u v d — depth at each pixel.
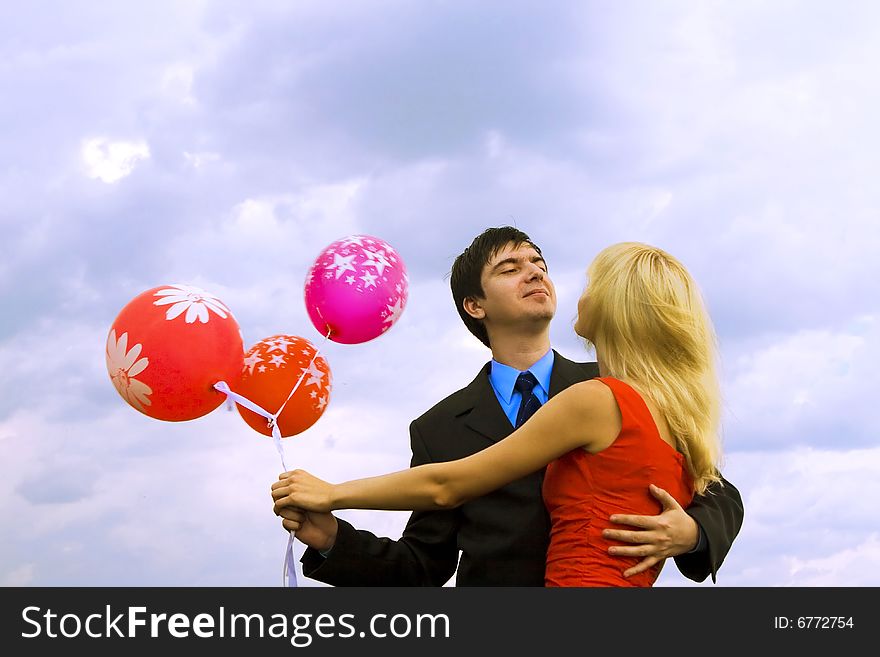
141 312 2.68
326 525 2.86
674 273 2.38
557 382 3.07
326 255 3.06
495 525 2.91
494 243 3.17
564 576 2.31
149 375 2.62
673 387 2.30
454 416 3.14
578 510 2.31
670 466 2.30
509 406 3.10
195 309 2.69
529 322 3.07
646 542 2.20
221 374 2.69
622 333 2.35
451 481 2.41
